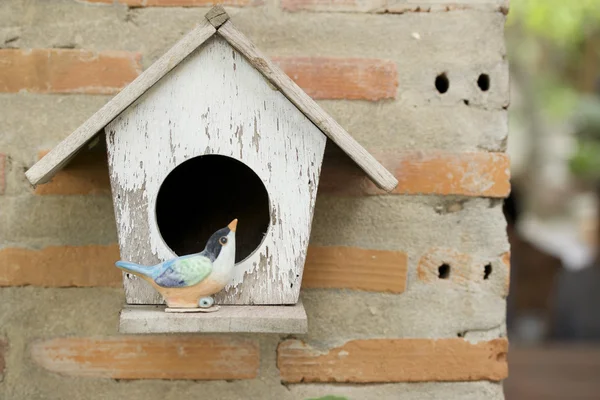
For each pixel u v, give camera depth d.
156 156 1.44
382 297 1.70
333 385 1.70
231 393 1.68
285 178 1.46
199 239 1.70
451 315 1.71
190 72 1.44
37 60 1.65
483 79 1.72
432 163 1.69
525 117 8.80
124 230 1.45
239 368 1.68
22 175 1.66
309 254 1.69
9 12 1.65
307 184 1.46
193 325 1.37
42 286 1.66
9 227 1.65
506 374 1.71
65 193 1.66
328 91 1.68
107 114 1.39
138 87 1.39
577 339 3.53
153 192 1.45
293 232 1.47
